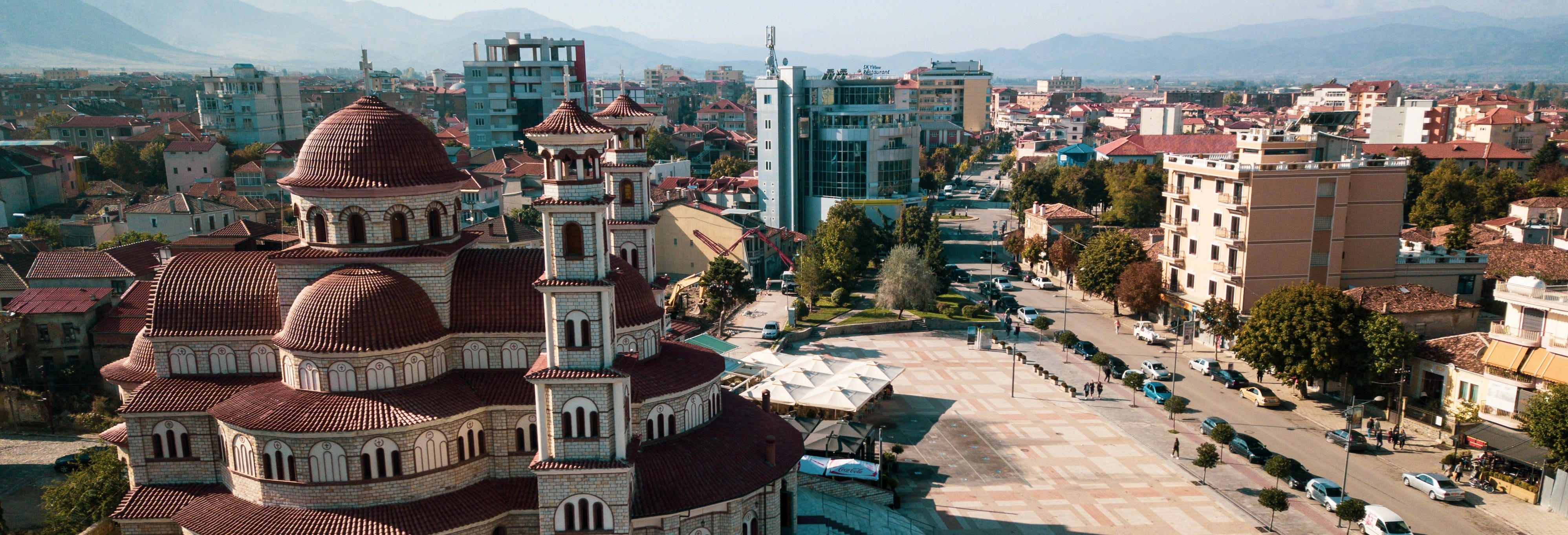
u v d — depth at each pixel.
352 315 51.28
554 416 49.03
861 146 176.00
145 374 60.72
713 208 153.62
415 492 51.66
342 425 49.72
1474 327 96.12
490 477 54.91
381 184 53.75
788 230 165.62
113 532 59.28
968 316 125.62
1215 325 105.81
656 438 57.78
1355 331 86.62
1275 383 98.12
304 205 54.94
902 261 126.25
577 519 49.91
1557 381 73.25
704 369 61.03
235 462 52.81
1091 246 136.12
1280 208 104.62
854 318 124.69
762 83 176.00
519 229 148.62
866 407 92.00
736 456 58.25
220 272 57.16
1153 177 184.88
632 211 71.62
